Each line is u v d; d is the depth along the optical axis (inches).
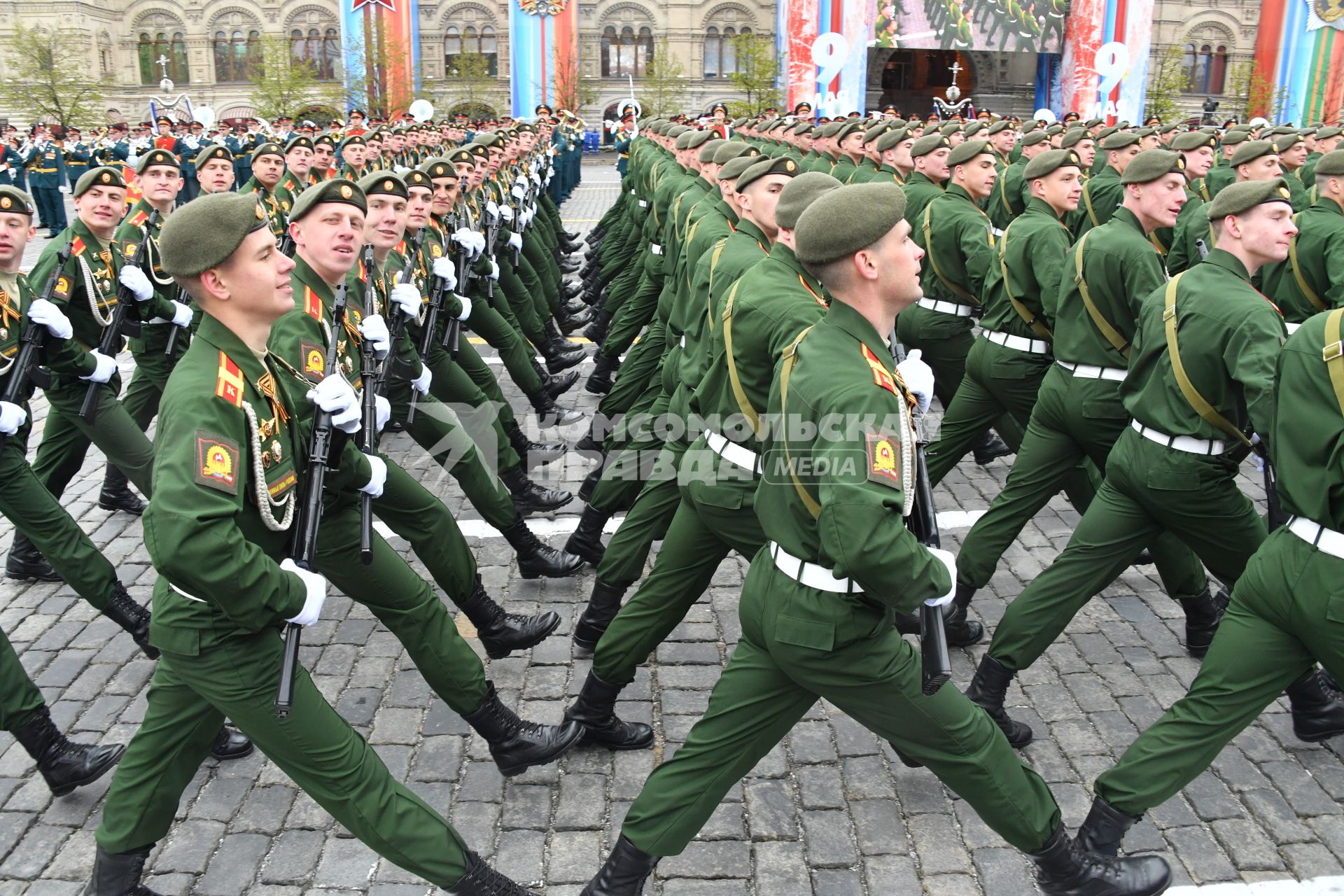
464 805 147.2
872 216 103.0
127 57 1857.8
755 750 117.4
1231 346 133.3
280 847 138.9
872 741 159.8
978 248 239.6
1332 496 111.7
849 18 1472.7
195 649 108.4
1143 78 1514.5
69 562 174.1
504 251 344.8
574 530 235.9
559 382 327.9
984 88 1977.1
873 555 96.3
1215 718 122.3
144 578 218.2
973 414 213.6
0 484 166.6
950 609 183.5
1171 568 175.0
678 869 134.6
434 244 240.5
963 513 246.2
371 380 163.9
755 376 134.0
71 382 199.3
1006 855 136.4
